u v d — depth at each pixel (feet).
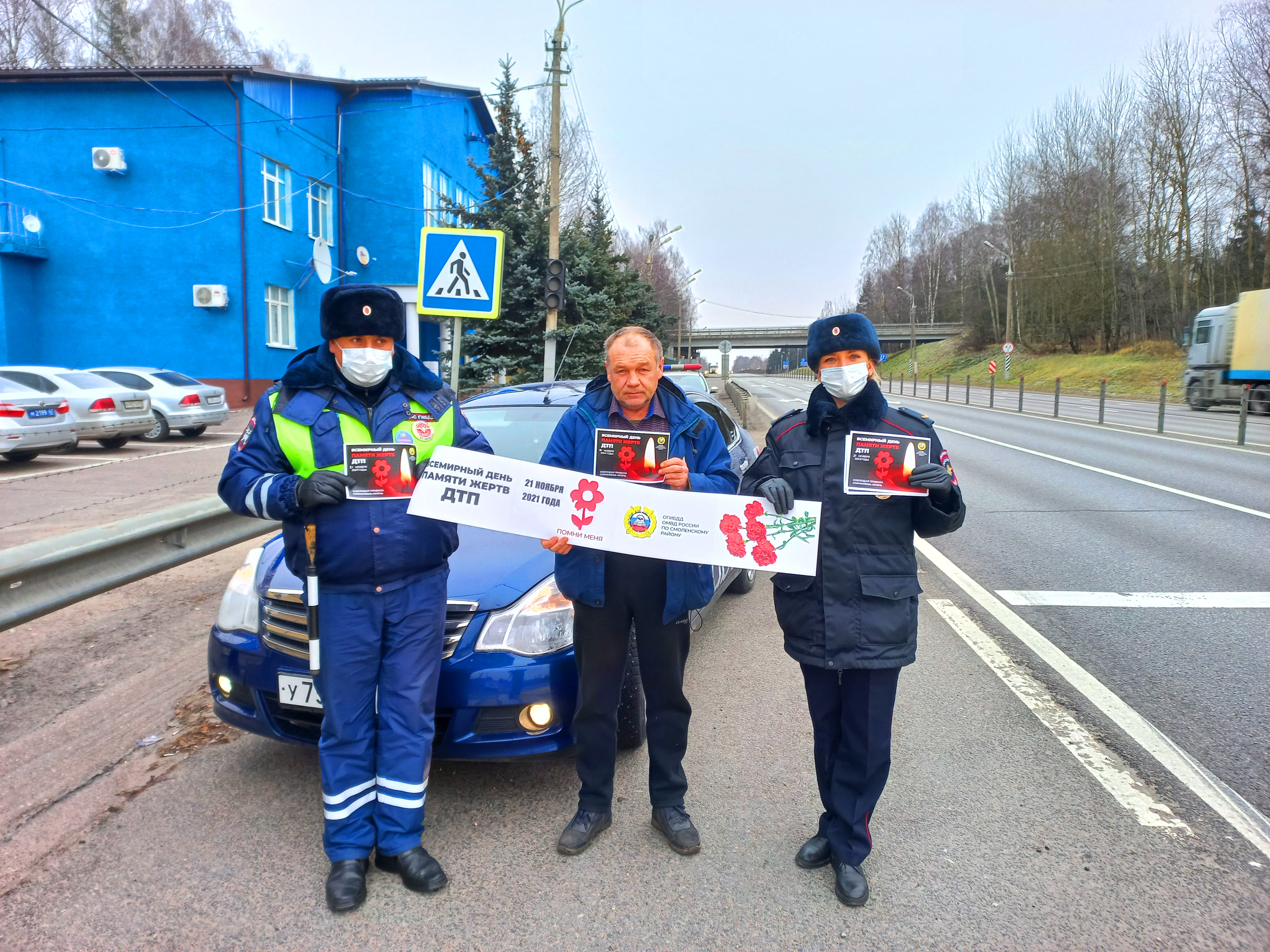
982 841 8.89
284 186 73.72
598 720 8.89
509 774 10.62
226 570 20.49
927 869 8.41
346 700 8.23
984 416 76.74
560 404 15.65
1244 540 23.29
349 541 8.11
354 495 8.13
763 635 16.20
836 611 8.13
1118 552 22.27
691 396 18.47
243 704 9.95
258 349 70.38
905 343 304.71
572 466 9.02
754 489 8.62
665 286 230.48
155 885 8.13
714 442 9.37
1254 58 123.75
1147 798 9.70
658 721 8.96
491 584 9.82
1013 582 19.54
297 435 8.25
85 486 31.50
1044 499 30.60
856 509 8.14
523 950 7.22
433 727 8.63
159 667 13.92
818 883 8.24
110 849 8.75
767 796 9.96
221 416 52.70
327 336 8.34
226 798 9.83
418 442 8.50
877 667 8.00
